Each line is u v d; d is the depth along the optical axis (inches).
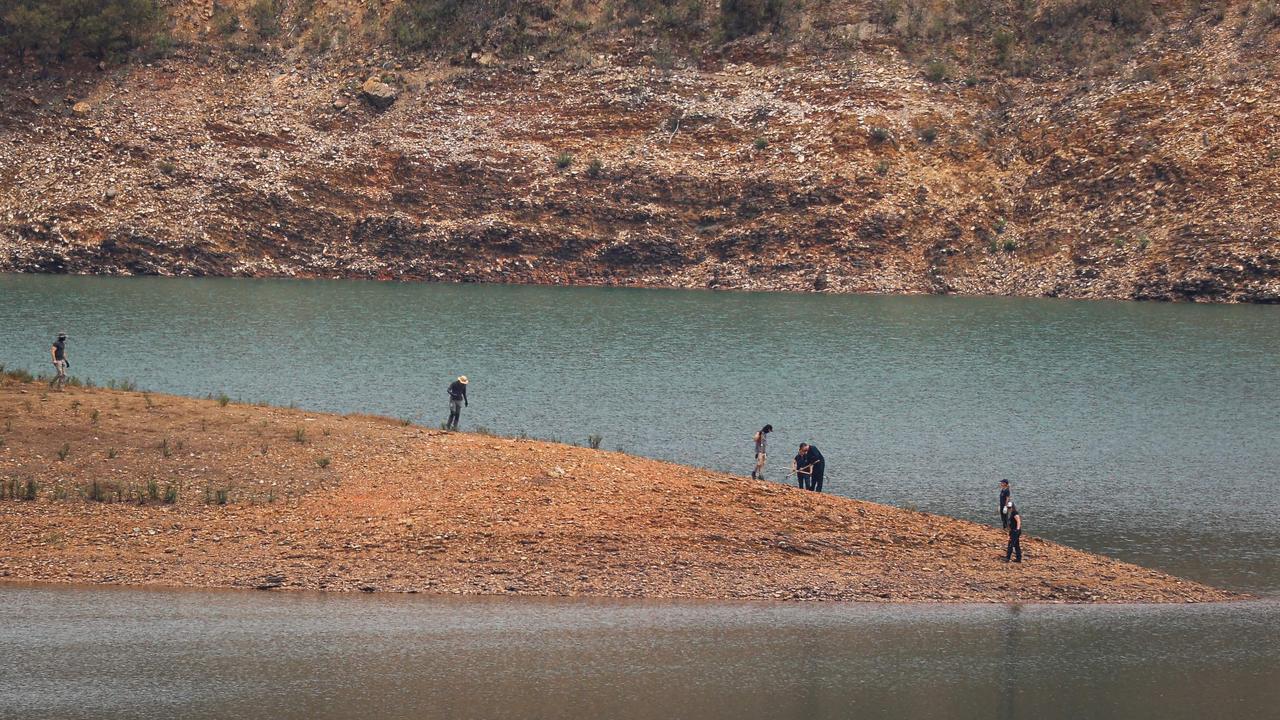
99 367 4982.8
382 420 3088.1
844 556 2423.7
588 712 1707.7
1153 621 2223.2
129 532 2242.9
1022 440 4114.2
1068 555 2605.8
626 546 2337.6
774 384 5142.7
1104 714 1802.4
